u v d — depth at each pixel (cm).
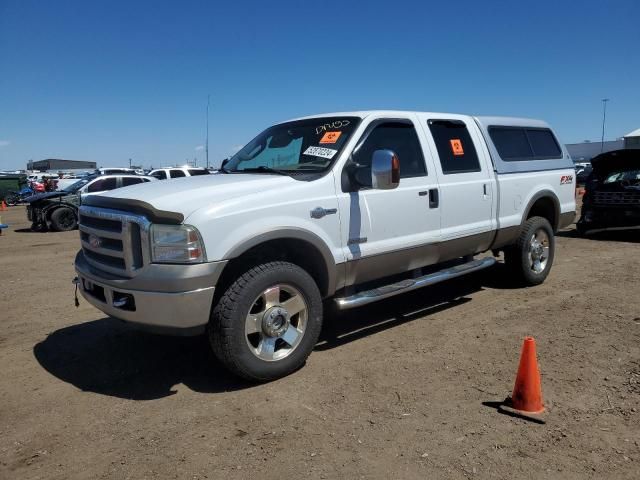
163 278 372
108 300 412
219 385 420
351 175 470
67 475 305
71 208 1702
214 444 332
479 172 602
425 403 377
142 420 367
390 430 342
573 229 1338
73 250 1217
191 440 338
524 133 698
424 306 625
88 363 477
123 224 393
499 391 393
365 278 493
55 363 479
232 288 394
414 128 544
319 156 483
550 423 344
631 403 368
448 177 559
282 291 427
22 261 1053
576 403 370
